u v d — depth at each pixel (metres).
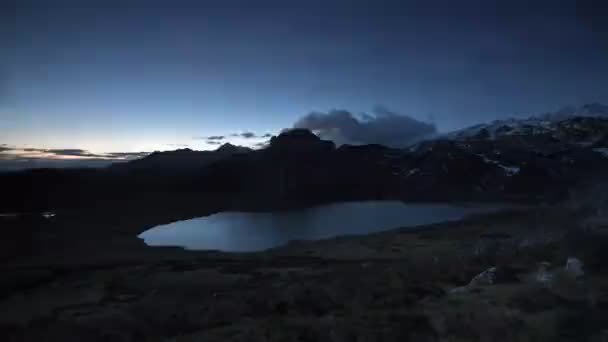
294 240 105.62
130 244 101.38
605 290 20.55
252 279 44.16
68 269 64.12
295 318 21.61
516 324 16.83
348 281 31.73
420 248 72.69
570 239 35.12
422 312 20.09
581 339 14.96
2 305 36.47
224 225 150.50
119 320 24.66
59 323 25.34
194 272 52.31
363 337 17.12
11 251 87.12
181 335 20.94
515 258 33.38
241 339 18.56
